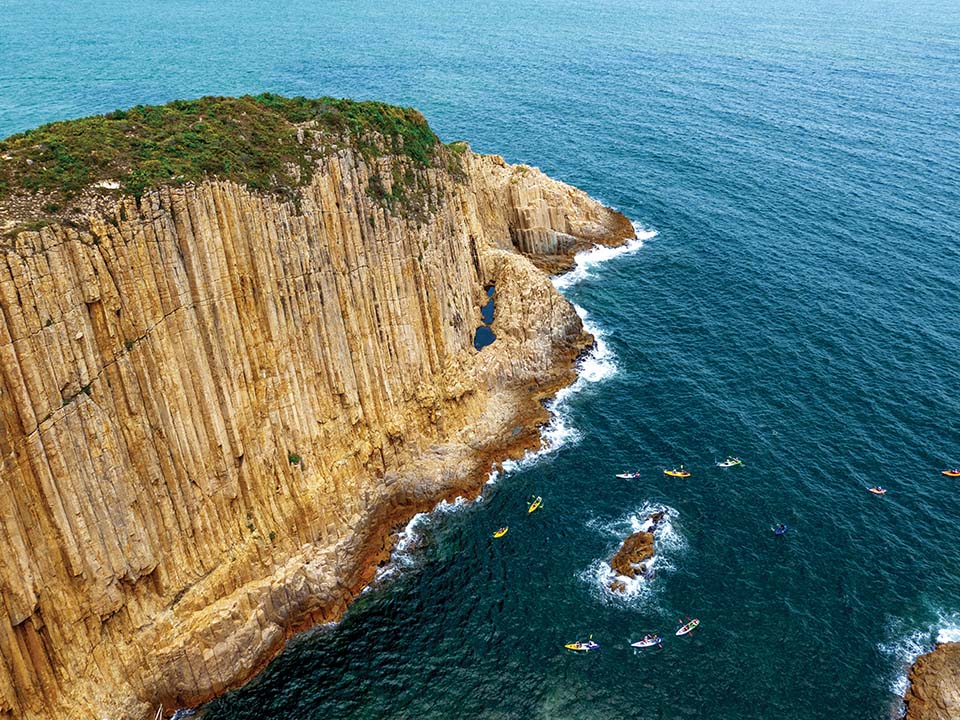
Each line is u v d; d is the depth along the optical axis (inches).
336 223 2388.0
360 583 2289.6
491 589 2298.2
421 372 2657.5
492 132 5940.0
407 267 2615.7
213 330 2037.4
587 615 2230.6
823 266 4065.0
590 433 2898.6
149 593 1921.8
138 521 1861.5
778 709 2007.9
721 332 3513.8
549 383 3112.7
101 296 1772.9
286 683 2031.3
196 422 2007.9
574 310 3383.4
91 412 1745.8
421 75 7716.5
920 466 2763.3
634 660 2113.7
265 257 2151.8
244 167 2192.4
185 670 1932.8
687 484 2677.2
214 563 2046.0
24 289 1619.1
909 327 3553.2
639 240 4306.1
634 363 3297.2
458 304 2901.1
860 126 6274.6
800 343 3437.5
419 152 2800.2
